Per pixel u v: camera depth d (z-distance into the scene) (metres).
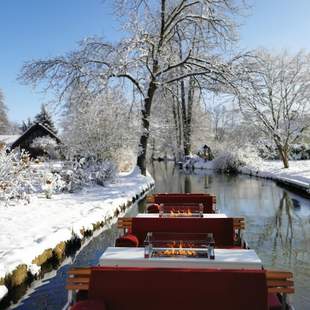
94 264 7.11
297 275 6.64
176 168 41.84
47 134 39.56
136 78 21.97
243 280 3.59
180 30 22.47
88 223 9.05
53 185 13.45
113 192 14.46
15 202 11.59
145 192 17.80
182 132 42.41
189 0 21.67
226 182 23.14
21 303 5.43
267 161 36.16
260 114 25.42
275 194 17.08
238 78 19.73
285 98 27.94
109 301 3.68
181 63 21.25
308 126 27.94
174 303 3.63
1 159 11.55
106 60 20.19
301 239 9.09
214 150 38.72
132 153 23.31
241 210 13.19
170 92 23.67
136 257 4.43
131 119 21.50
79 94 19.02
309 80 27.64
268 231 9.96
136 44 19.64
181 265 4.30
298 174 21.72
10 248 6.50
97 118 18.41
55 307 5.30
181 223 6.21
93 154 17.33
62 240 7.46
